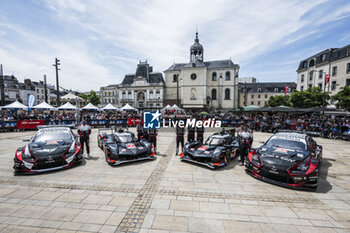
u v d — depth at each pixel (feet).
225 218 11.01
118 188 15.14
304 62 120.47
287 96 133.69
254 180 17.03
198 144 24.31
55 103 223.92
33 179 16.94
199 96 139.85
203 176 17.95
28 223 10.41
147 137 29.68
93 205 12.44
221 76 139.33
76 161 20.57
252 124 57.93
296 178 14.90
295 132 21.77
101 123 62.80
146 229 9.92
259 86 206.18
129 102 158.10
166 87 154.71
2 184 15.81
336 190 15.10
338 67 92.99
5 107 56.54
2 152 27.22
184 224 10.37
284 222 10.68
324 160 24.27
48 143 20.65
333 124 44.70
